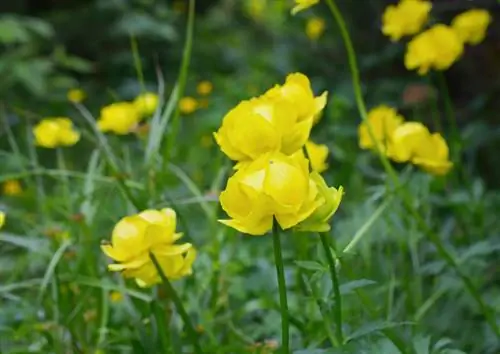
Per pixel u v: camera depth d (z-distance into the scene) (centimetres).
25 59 326
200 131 237
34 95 304
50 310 143
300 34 347
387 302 142
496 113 264
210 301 144
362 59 312
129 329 138
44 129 156
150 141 147
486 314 136
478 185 157
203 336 142
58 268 143
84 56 388
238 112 118
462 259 145
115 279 144
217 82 332
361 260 150
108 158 148
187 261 124
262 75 339
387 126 149
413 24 156
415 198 147
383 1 313
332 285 122
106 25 380
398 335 130
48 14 394
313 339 133
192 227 161
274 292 148
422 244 150
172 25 401
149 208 141
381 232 148
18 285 141
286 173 112
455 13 281
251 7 458
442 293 148
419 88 224
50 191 193
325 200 114
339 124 233
